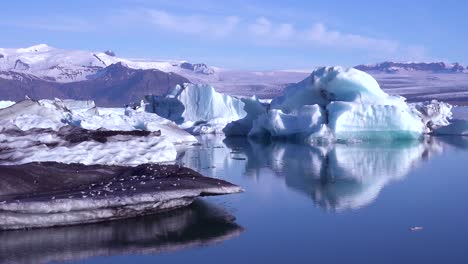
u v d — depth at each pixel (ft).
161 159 95.35
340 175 82.94
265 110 186.19
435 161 102.68
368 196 64.90
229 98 214.28
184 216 52.95
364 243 45.01
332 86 160.25
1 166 55.98
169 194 52.24
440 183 74.74
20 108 110.01
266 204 59.93
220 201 61.16
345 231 48.83
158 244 44.55
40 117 100.17
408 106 168.76
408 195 65.51
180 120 209.26
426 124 186.80
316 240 45.93
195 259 40.88
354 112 148.15
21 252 41.88
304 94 167.63
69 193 51.44
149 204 51.88
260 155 114.11
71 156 81.15
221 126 196.65
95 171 60.44
